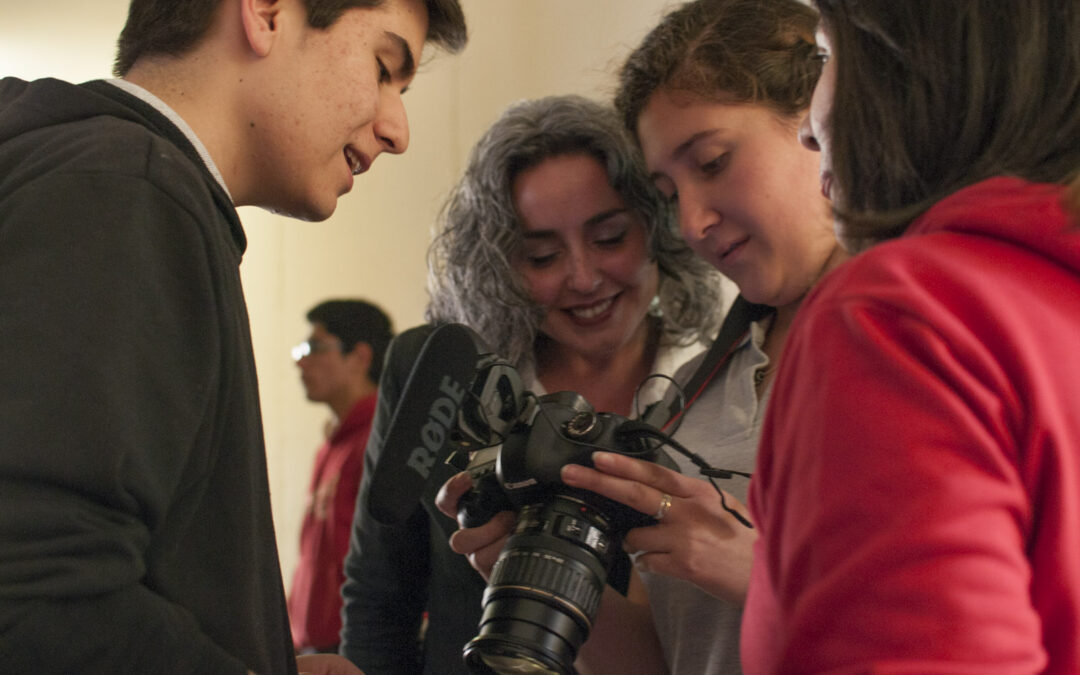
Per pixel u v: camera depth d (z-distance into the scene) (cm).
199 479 73
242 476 76
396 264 352
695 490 94
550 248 132
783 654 49
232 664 69
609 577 113
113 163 70
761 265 109
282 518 389
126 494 64
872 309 50
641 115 114
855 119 60
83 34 382
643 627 113
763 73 106
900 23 58
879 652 44
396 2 93
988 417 46
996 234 52
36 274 65
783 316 114
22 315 64
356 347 296
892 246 53
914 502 45
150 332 67
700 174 111
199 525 75
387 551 140
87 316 65
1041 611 46
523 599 84
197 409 70
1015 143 55
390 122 95
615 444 95
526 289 133
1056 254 50
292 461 390
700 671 103
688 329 142
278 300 394
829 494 48
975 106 56
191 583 73
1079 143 54
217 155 87
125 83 83
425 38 99
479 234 135
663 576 109
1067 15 54
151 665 65
